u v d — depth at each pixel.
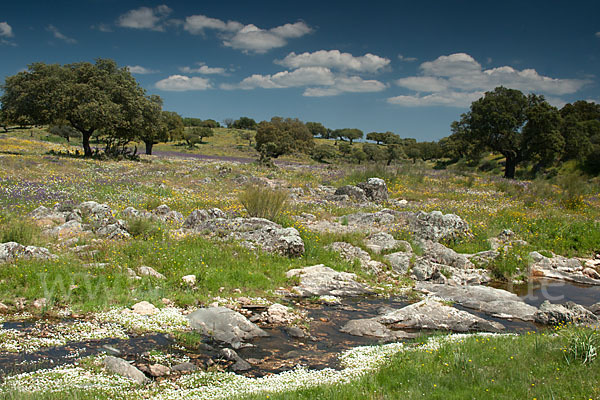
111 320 7.98
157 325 7.90
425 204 23.38
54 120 40.59
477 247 15.28
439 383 5.45
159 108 47.75
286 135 89.75
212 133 113.31
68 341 7.03
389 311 9.56
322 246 13.91
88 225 13.90
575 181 29.08
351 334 8.23
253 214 15.88
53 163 31.53
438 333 8.08
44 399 4.89
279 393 5.30
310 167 47.09
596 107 60.94
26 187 19.84
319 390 5.38
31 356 6.38
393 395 5.16
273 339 7.85
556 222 18.14
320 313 9.44
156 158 49.69
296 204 21.34
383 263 13.45
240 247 12.54
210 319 8.26
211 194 24.33
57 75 41.22
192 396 5.36
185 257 11.39
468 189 29.95
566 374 5.50
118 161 40.94
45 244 11.77
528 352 6.39
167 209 16.95
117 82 44.81
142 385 5.73
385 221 17.64
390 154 82.62
